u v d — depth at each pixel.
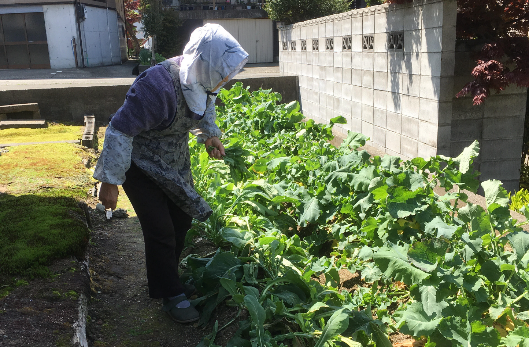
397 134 8.20
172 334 2.54
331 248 3.69
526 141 8.12
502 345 2.24
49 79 14.71
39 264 2.62
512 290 2.67
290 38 13.74
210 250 3.30
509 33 7.59
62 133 8.44
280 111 6.75
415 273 2.54
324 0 17.45
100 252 3.42
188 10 27.02
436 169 3.64
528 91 7.89
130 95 2.28
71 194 4.24
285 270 2.78
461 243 2.94
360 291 2.89
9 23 20.41
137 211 2.51
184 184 2.57
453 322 2.33
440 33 6.68
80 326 2.21
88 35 22.05
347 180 3.67
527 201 5.21
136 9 32.78
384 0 8.34
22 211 3.31
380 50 8.44
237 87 8.33
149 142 2.46
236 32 24.81
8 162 5.28
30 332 2.03
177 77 2.37
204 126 3.02
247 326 2.33
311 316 2.35
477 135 7.55
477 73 6.73
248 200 3.61
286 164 4.28
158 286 2.60
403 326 2.35
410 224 3.13
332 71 10.70
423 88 7.25
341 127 10.53
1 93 9.58
